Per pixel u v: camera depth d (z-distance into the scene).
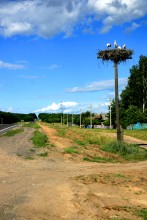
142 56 84.69
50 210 9.34
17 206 9.57
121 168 18.44
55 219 8.63
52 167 17.53
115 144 27.36
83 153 23.78
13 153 21.98
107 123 112.81
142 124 84.94
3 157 19.94
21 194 10.96
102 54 30.22
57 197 10.72
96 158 22.59
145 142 43.66
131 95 87.62
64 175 15.05
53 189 11.86
